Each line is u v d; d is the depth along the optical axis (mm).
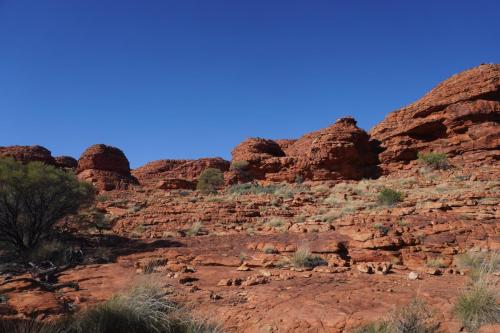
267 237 14211
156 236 16953
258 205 24109
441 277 8500
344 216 17656
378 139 47469
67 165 55062
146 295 6051
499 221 12586
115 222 20938
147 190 39219
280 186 39594
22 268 11273
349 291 7523
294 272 9609
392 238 11188
